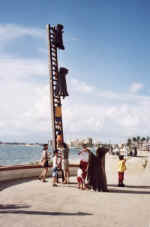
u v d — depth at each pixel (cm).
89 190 991
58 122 1244
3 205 707
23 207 691
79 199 820
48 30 1267
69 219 596
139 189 1046
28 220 577
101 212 669
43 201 771
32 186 1042
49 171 1410
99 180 977
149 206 746
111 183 1227
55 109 1241
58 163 1151
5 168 1182
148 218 625
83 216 626
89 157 1002
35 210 664
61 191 948
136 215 649
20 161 4566
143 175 1521
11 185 1062
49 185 1081
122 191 992
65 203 757
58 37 1291
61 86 1251
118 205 751
